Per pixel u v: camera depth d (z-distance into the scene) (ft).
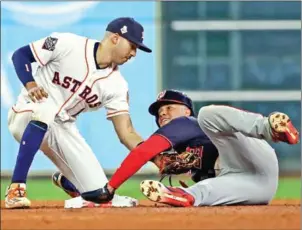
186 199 45.80
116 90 51.19
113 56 50.52
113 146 112.98
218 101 119.14
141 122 114.93
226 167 48.14
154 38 116.67
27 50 50.21
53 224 37.86
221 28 118.93
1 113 112.68
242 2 119.55
